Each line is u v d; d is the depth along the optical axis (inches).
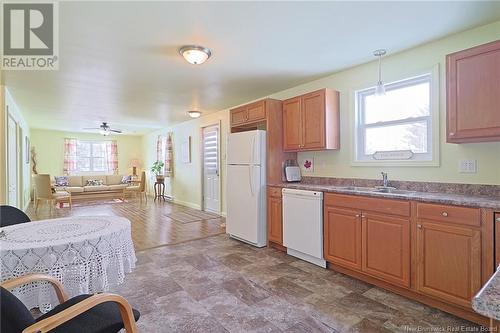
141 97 177.3
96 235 70.3
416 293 89.8
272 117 149.1
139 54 109.5
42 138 339.6
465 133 84.4
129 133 386.9
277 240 140.6
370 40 100.0
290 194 131.2
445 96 98.1
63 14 80.7
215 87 156.6
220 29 91.0
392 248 93.2
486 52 80.2
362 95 129.2
